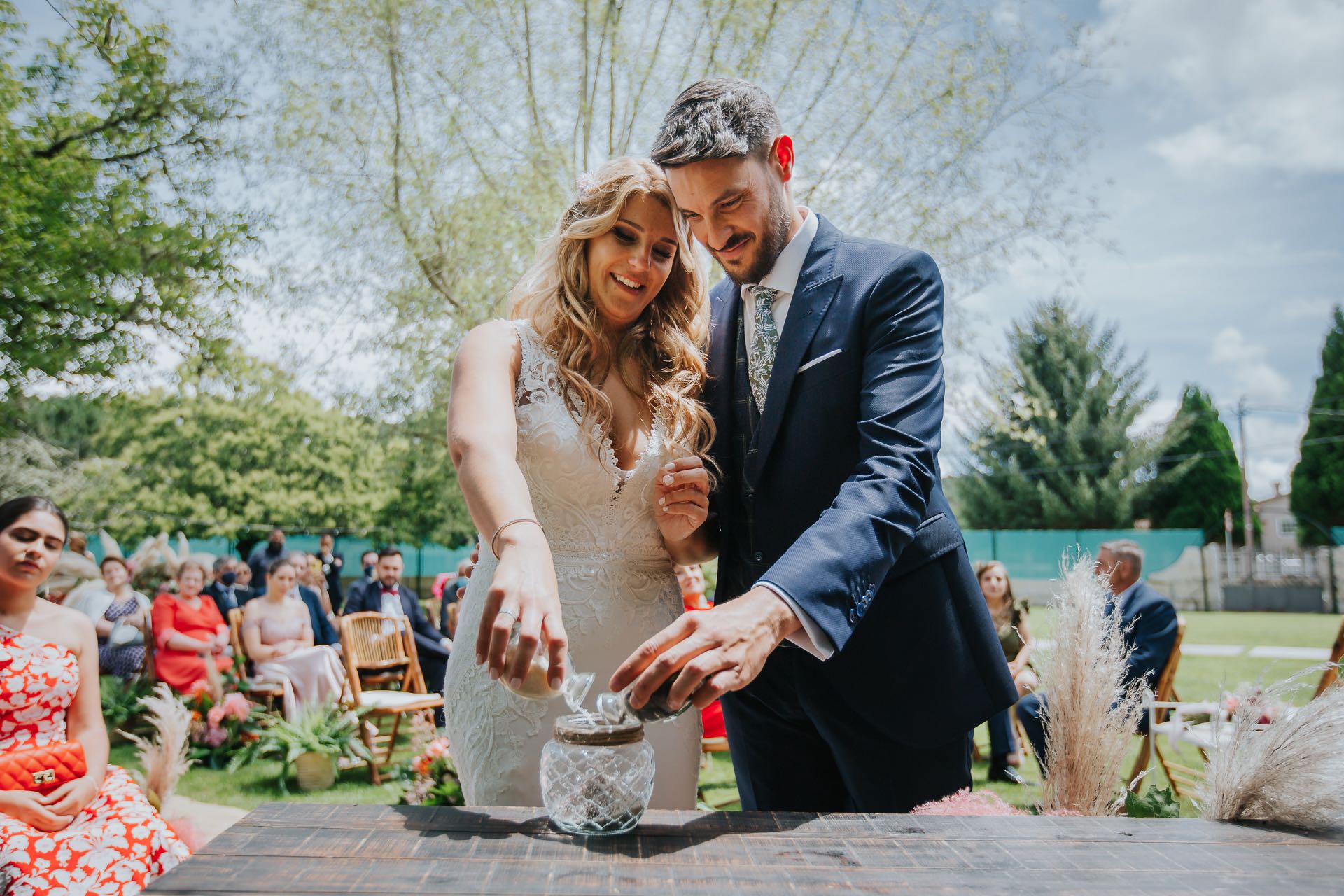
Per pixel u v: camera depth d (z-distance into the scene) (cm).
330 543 1255
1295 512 3203
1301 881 93
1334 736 113
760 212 166
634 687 106
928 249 798
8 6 875
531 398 165
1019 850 102
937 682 168
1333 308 3142
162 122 896
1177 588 2695
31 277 881
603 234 167
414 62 788
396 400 830
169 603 626
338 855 95
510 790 156
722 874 92
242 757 567
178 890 84
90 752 265
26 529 262
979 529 2912
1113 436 2831
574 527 168
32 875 233
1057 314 2906
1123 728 161
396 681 705
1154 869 96
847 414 169
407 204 802
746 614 113
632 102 796
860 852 100
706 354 191
